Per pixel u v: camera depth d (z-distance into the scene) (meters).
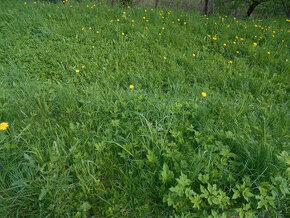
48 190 1.72
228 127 2.48
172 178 1.85
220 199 1.70
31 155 2.05
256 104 3.16
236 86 3.60
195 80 3.61
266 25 6.66
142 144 2.16
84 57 4.39
